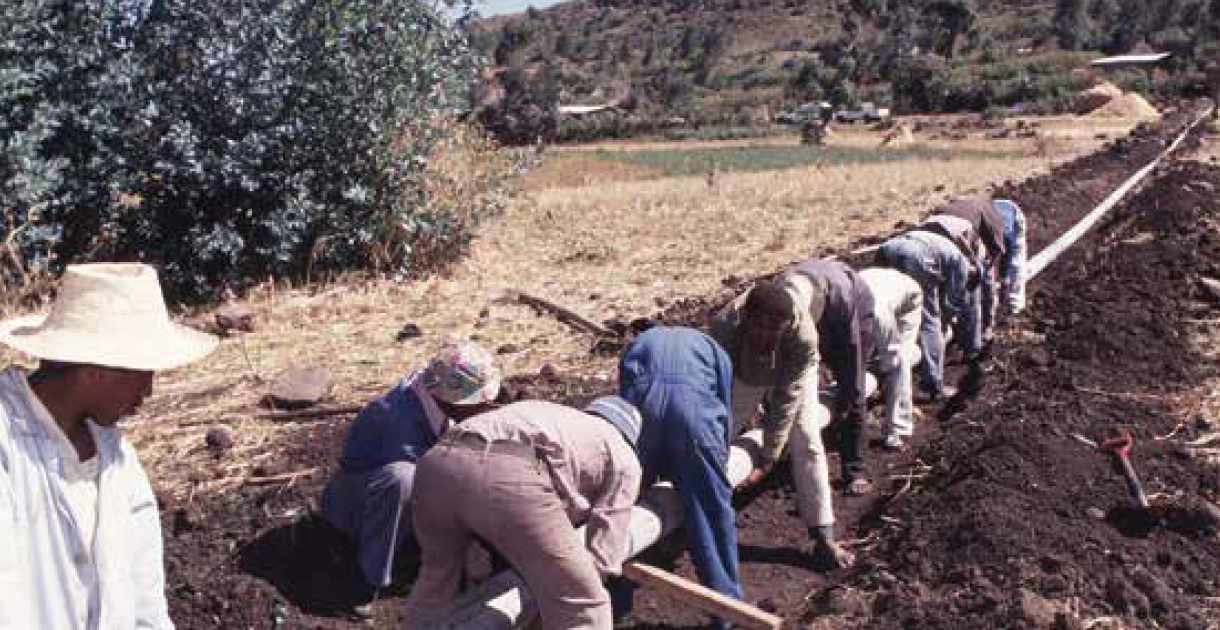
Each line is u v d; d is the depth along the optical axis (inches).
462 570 165.8
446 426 212.1
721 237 580.4
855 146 2005.4
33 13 416.2
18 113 428.1
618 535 161.5
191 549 224.2
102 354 116.0
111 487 121.4
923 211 661.9
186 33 455.5
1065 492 234.5
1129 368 323.9
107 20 448.1
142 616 128.6
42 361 119.9
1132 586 200.4
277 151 458.0
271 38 453.1
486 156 528.7
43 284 420.8
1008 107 2918.3
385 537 212.1
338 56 457.7
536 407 162.2
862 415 257.1
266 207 466.0
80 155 453.4
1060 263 489.1
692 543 187.0
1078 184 721.0
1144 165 838.5
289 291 451.2
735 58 5526.6
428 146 488.7
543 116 2699.3
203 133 452.1
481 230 590.2
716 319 217.5
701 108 3843.5
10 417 114.0
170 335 122.3
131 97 438.9
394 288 452.4
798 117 3144.7
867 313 239.9
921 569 213.2
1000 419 284.8
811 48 5472.4
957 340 339.3
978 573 205.3
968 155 1528.1
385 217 479.2
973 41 4384.8
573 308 410.6
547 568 153.7
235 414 289.0
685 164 1491.1
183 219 470.6
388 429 212.4
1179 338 348.8
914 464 281.4
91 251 458.3
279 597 215.9
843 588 215.8
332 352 352.2
